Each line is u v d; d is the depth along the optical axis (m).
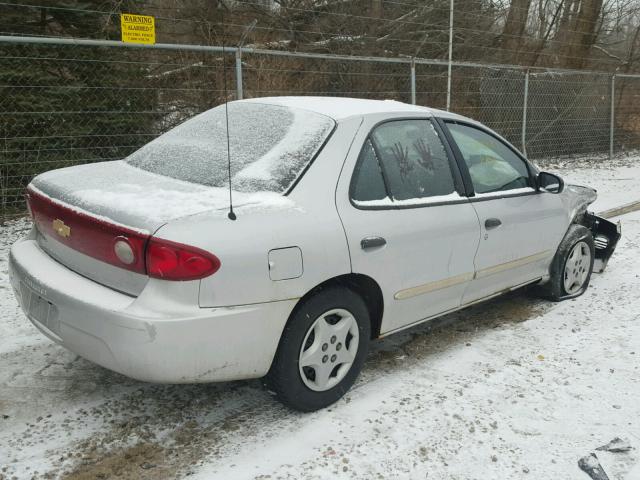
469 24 14.01
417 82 11.73
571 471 2.76
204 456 2.80
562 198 4.74
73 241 2.85
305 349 3.02
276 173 3.03
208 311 2.58
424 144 3.70
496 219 3.97
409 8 13.20
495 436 3.00
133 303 2.55
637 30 17.38
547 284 4.85
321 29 12.52
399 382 3.52
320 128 3.26
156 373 2.56
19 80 6.95
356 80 11.16
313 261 2.89
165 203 2.71
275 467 2.72
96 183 3.07
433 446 2.91
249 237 2.67
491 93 12.05
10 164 6.86
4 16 7.13
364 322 3.26
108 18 7.48
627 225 7.79
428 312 3.71
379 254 3.21
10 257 3.22
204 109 8.42
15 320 4.20
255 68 9.36
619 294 5.13
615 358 3.89
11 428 2.96
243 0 11.97
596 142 14.02
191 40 10.84
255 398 3.32
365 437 2.96
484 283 4.05
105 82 7.57
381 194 3.33
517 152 4.43
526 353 3.95
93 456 2.78
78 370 3.55
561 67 15.95
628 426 3.12
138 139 7.80
